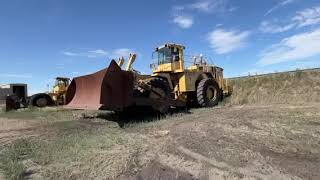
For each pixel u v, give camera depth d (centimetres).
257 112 1448
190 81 1822
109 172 727
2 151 931
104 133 1156
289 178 687
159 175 719
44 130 1305
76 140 1022
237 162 782
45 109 2258
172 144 948
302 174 704
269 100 2105
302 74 2252
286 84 2248
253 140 960
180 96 1792
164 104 1572
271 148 881
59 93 2745
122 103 1417
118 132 1171
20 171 725
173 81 1819
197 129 1133
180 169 752
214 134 1048
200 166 764
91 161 797
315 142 923
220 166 761
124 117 1600
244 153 843
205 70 1967
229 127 1141
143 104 1480
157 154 859
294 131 1049
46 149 923
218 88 1922
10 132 1302
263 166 752
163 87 1591
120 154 848
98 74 1412
